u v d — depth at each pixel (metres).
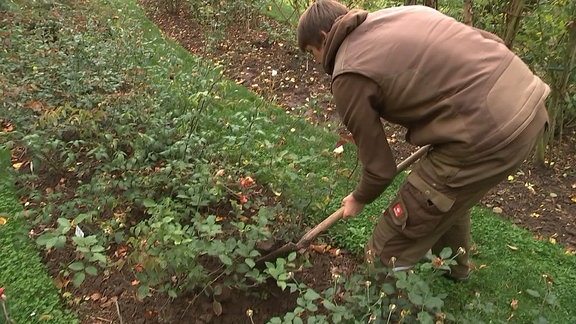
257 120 3.60
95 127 3.19
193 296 2.54
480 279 2.85
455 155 1.95
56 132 3.41
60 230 2.08
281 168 3.21
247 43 6.49
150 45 5.82
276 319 1.97
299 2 6.35
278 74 5.68
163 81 4.33
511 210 3.55
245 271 2.29
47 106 3.67
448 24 1.95
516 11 3.77
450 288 2.77
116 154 3.18
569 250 3.17
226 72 5.62
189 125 3.59
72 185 3.29
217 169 3.20
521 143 1.90
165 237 2.12
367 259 2.31
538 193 3.75
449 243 2.61
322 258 2.90
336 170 3.37
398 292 2.24
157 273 2.21
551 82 3.82
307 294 2.03
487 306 2.32
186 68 5.41
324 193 3.01
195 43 6.58
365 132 1.96
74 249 2.82
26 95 3.80
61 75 4.11
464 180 1.98
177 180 2.97
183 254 2.18
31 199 3.18
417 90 1.89
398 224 2.18
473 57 1.88
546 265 3.01
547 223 3.43
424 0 4.43
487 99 1.85
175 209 2.82
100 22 5.78
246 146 3.34
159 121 3.45
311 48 2.12
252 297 2.56
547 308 2.69
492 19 4.02
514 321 2.60
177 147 3.22
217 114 4.05
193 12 7.39
